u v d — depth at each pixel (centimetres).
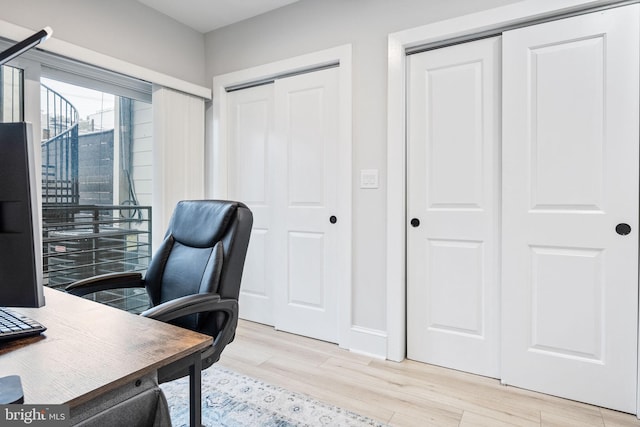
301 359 227
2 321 93
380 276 233
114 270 269
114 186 269
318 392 187
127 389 71
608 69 174
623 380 173
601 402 177
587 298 180
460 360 214
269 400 179
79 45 225
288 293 276
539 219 190
